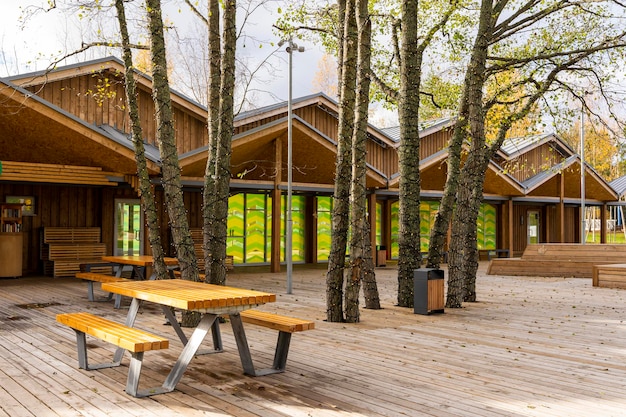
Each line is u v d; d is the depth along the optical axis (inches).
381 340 297.4
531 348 281.6
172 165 339.0
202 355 260.2
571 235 1263.5
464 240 427.2
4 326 331.3
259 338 299.3
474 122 421.4
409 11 406.6
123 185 686.5
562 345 289.6
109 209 717.9
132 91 354.6
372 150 822.5
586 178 1076.5
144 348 190.2
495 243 1122.0
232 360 251.0
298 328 226.1
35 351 265.7
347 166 356.2
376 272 754.8
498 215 1114.1
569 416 179.8
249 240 837.8
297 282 607.2
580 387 212.8
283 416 177.5
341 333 316.5
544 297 494.6
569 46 486.6
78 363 243.4
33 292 499.8
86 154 581.9
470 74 436.8
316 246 896.3
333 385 212.1
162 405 188.4
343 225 354.9
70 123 529.3
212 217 344.8
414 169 420.2
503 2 436.8
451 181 435.5
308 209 896.9
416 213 422.0
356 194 356.2
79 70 613.6
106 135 546.9
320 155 745.0
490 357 261.0
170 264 442.3
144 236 689.6
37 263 672.4
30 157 602.5
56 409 183.5
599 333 324.2
